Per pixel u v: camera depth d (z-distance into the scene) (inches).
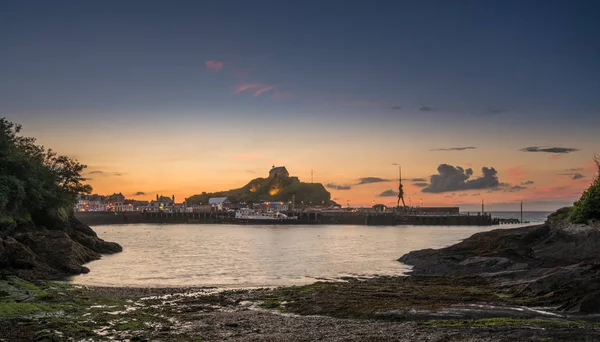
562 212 2913.4
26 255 2167.8
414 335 976.3
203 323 1157.1
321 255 3297.2
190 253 3479.3
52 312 1214.9
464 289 1643.7
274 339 991.0
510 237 2556.6
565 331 944.3
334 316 1254.9
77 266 2321.6
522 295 1492.4
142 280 2086.6
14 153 2815.0
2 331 1023.6
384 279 1983.3
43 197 2984.7
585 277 1456.7
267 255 3314.5
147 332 1053.2
